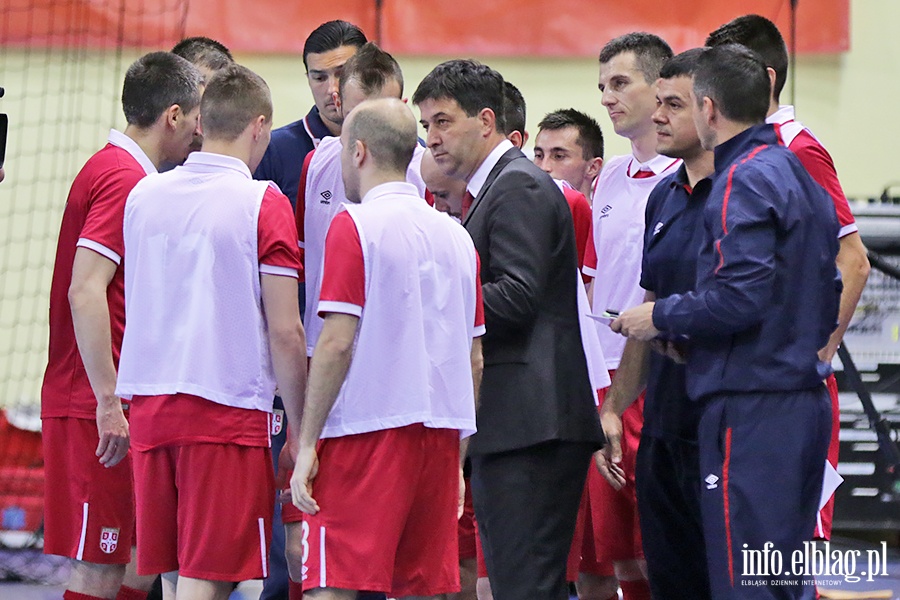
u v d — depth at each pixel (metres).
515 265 12.00
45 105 28.38
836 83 28.52
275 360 11.66
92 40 28.36
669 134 12.77
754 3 28.34
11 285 28.31
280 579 16.89
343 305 10.68
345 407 10.85
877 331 23.03
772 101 14.15
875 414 18.41
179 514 11.67
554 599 12.12
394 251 10.91
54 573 21.44
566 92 28.78
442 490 11.30
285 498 12.64
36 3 28.20
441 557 11.30
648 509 13.38
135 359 11.75
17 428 24.30
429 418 10.97
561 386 12.27
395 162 11.34
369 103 11.39
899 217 23.06
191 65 14.02
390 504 10.83
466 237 11.62
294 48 28.53
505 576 12.16
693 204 12.69
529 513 12.13
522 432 12.09
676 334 11.56
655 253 13.00
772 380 11.16
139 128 13.73
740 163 11.48
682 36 28.38
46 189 28.42
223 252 11.61
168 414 11.56
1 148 14.52
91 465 13.30
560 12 28.66
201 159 11.92
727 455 11.26
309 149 17.00
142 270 11.81
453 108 12.66
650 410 13.34
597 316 12.56
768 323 11.22
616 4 28.55
